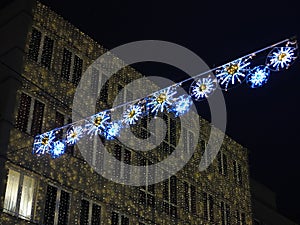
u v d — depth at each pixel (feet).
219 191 95.55
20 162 60.80
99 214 68.59
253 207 107.34
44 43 70.13
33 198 61.11
